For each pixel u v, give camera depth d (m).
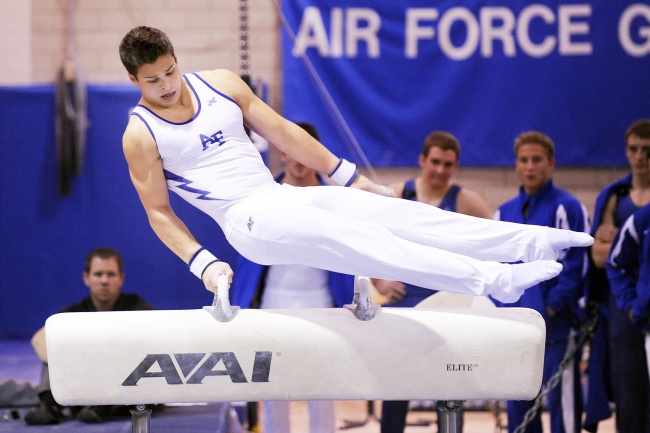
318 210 6.86
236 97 7.40
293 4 17.11
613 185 11.66
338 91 17.11
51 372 7.09
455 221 7.06
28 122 17.55
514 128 17.11
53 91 17.50
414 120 17.08
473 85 17.06
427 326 7.16
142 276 17.55
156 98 7.01
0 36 18.12
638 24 16.89
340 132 17.14
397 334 7.13
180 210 17.00
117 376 7.08
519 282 6.56
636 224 10.50
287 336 7.08
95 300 11.49
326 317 7.19
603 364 11.41
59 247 17.64
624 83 16.97
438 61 17.06
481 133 17.11
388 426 11.05
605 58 16.94
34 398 11.32
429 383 7.21
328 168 7.68
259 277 10.91
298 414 14.29
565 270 10.49
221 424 10.54
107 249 11.56
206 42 18.02
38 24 18.14
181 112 7.13
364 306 7.16
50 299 17.67
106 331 7.03
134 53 6.79
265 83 17.50
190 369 7.08
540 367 7.22
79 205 17.58
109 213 17.59
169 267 17.56
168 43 6.91
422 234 7.07
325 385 7.19
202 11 18.02
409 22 17.02
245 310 7.26
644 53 16.92
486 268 6.66
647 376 10.75
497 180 17.47
